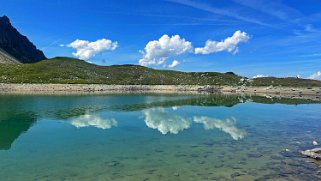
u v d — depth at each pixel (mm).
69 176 19641
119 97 88500
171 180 19094
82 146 27578
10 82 135000
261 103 74375
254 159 23672
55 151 25812
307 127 38594
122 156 24406
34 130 34750
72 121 41000
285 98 95312
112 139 30625
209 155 24828
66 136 31734
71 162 22672
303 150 26297
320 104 72625
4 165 21844
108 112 51000
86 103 66688
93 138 30922
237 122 42406
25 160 23125
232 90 147250
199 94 115500
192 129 36438
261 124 40812
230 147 27562
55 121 40875
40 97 83000
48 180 18922
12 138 30578
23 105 60344
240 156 24547
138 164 22281
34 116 45031
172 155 24797
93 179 19141
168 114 50000
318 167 21781
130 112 51625
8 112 49062
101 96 91938
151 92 126750
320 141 30141
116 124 39438
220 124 40500
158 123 40562
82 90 129125
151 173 20344
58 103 65688
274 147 27484
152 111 53812
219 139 30938
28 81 142000
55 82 141500
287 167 21703
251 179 19391
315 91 126062
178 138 31312
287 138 31562
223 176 19844
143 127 37375
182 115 49062
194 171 20781
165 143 29062
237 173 20422
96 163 22469
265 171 20844
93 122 40594
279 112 54688
